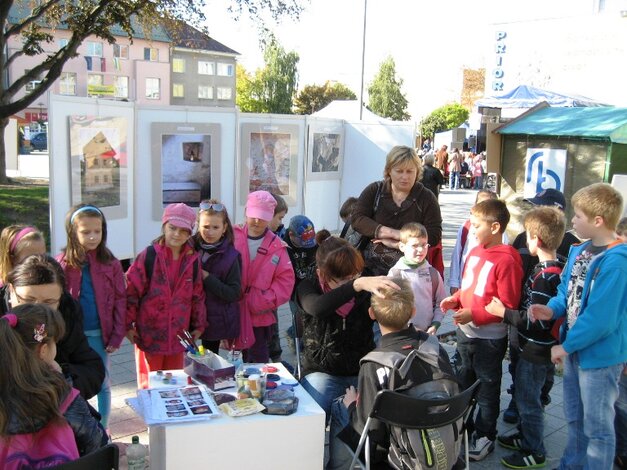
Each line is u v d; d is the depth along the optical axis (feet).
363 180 35.01
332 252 10.84
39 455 6.26
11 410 6.05
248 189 28.73
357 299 10.85
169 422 8.30
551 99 53.36
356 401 9.41
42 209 49.01
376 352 9.11
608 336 9.89
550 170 23.21
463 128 108.27
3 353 6.12
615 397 10.16
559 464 11.39
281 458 8.82
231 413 8.62
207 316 12.84
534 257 12.95
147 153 24.75
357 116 49.80
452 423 8.64
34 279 7.95
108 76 187.32
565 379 10.82
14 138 74.84
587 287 9.92
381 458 9.00
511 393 14.16
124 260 26.45
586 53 60.08
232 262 12.89
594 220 9.97
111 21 50.11
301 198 32.32
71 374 8.88
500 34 66.49
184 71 214.07
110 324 11.51
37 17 53.72
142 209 25.04
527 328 11.09
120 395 15.14
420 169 14.12
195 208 26.25
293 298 15.21
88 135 21.89
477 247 12.43
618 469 12.13
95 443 7.09
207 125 25.91
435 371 8.94
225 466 8.52
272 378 10.41
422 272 12.84
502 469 12.07
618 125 21.58
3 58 53.01
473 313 11.79
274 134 29.45
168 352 12.21
